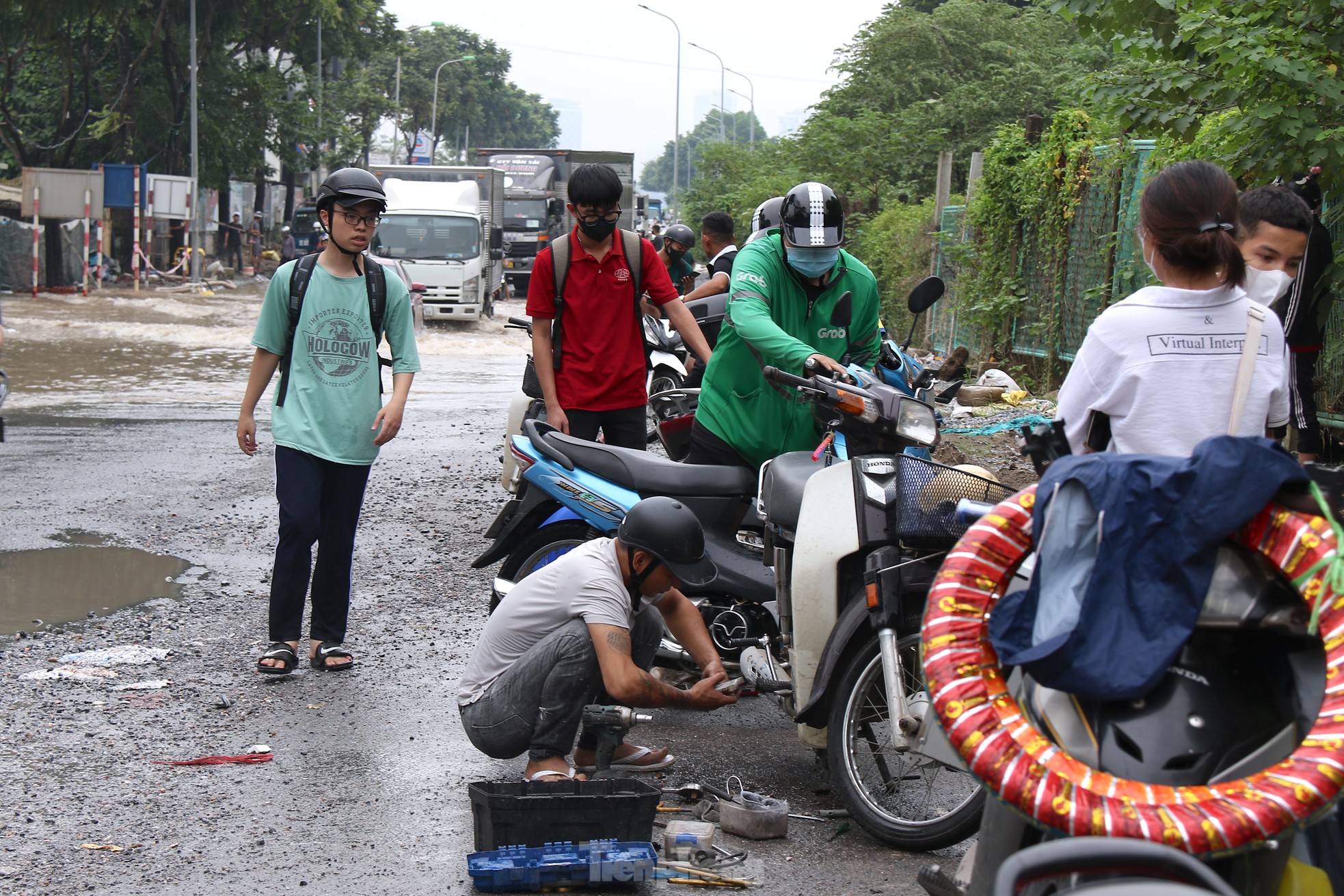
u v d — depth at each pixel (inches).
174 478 390.6
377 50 1984.5
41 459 419.5
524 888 144.6
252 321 1048.2
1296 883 92.7
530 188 1497.3
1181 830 83.7
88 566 290.4
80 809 166.4
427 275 1006.4
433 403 598.9
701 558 166.6
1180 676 94.3
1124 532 93.0
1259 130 264.4
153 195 1332.4
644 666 181.6
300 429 222.8
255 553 305.4
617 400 261.3
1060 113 514.3
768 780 182.7
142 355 783.7
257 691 215.0
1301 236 161.2
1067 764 89.4
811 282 203.6
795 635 166.2
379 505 363.6
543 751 167.2
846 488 163.9
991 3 1216.2
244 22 1608.0
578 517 213.2
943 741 135.9
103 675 219.6
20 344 825.5
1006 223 561.6
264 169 1772.9
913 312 183.3
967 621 97.5
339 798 172.6
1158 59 296.0
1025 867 77.4
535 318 258.1
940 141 1047.6
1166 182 115.0
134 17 1412.4
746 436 208.5
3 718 197.8
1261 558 95.1
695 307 412.2
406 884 146.9
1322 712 86.9
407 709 208.5
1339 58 260.8
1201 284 114.7
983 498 157.3
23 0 1296.8
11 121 1408.7
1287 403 117.3
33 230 1182.9
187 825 162.4
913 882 149.3
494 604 214.4
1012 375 550.6
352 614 261.4
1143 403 112.9
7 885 144.3
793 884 148.4
